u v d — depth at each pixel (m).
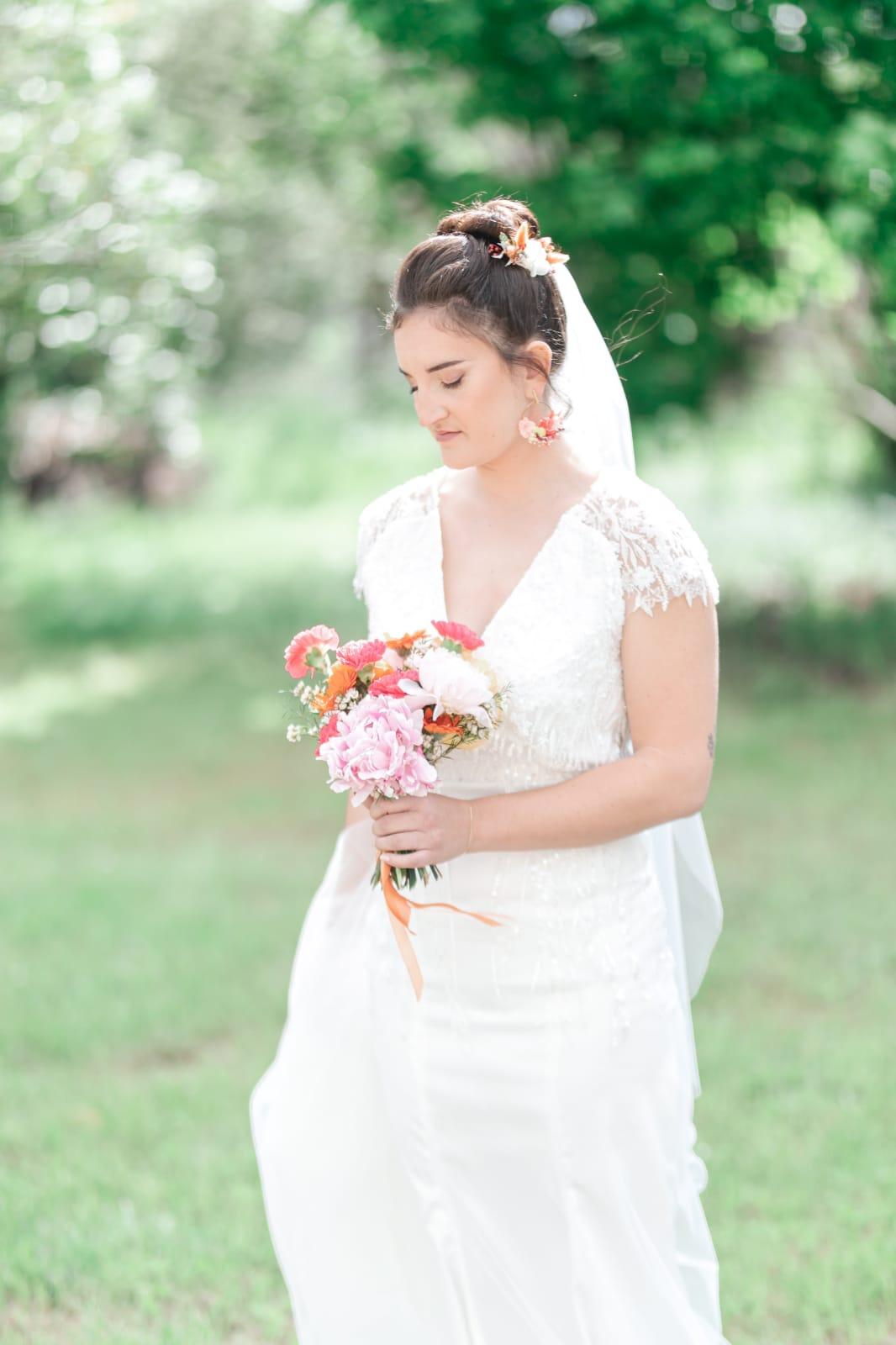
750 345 11.46
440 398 2.27
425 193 10.52
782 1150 3.93
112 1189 3.79
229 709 10.77
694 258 9.32
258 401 24.86
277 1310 3.27
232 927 6.00
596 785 2.28
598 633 2.29
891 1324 3.15
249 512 22.11
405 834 2.21
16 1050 4.80
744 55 7.90
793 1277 3.31
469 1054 2.35
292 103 10.75
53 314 6.42
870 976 5.29
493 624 2.33
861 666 10.77
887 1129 4.04
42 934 5.92
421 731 2.20
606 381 2.61
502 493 2.43
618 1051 2.32
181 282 7.34
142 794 8.51
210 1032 4.98
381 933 2.48
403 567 2.50
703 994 5.17
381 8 8.68
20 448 19.78
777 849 6.90
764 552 14.05
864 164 7.92
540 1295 2.37
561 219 9.14
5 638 13.94
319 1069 2.54
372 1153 2.49
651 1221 2.37
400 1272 2.47
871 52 7.96
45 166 5.66
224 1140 4.13
